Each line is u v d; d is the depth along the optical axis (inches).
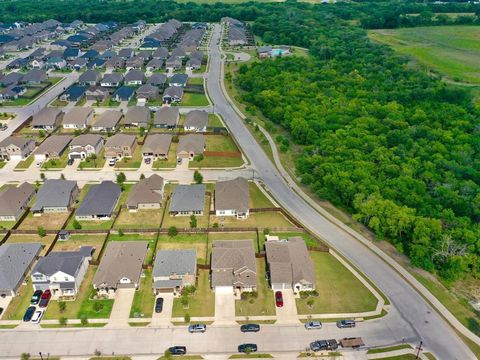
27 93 7495.1
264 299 3366.1
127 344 2987.2
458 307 3368.6
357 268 3713.1
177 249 3843.5
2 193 4320.9
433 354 2950.3
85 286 3462.1
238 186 4517.7
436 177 4707.2
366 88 7317.9
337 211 4512.8
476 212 4178.2
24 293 3376.0
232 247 3695.9
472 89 7470.5
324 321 3181.6
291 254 3646.7
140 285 3479.3
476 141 5467.5
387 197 4325.8
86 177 4985.2
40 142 5738.2
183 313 3230.8
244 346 2942.9
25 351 2920.8
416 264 3651.6
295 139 5925.2
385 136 5561.0
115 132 6043.3
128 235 4047.7
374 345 3006.9
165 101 7165.4
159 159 5383.9
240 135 6112.2
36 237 3996.1
